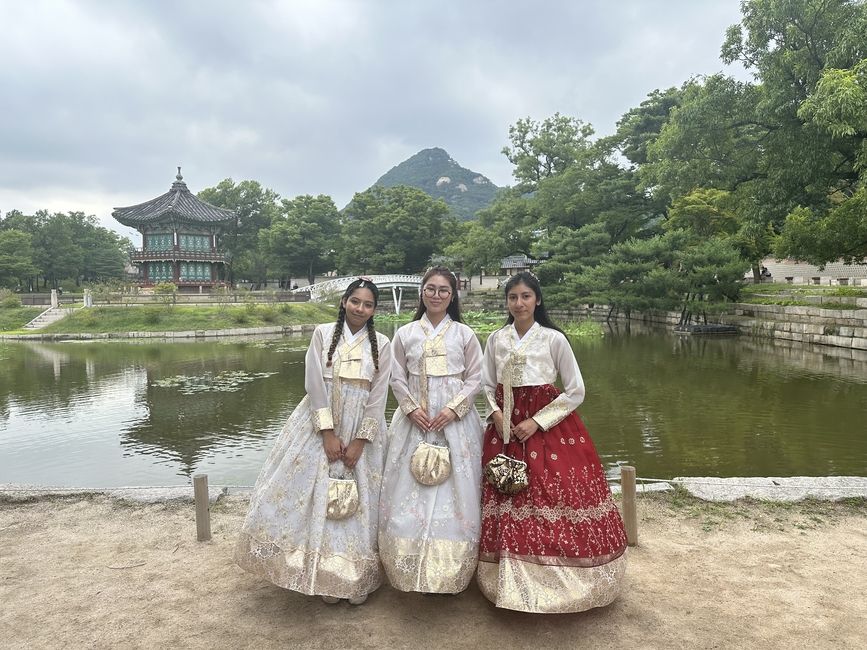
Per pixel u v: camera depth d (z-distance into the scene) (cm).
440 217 4959
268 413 939
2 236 4175
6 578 282
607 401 966
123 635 228
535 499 232
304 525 238
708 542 317
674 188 1836
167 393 1137
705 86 1544
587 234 3048
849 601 249
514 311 262
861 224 1274
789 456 644
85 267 5241
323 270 5234
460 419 254
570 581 222
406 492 244
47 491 406
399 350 272
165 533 339
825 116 1090
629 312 2914
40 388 1227
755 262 2391
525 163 3894
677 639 220
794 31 1338
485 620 235
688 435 739
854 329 1538
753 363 1374
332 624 233
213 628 232
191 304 3212
